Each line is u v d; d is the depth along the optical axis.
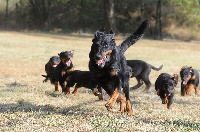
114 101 8.38
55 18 51.12
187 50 35.75
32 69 18.83
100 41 7.93
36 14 51.22
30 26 51.06
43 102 10.89
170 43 41.94
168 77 11.18
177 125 8.19
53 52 27.50
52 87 14.01
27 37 40.34
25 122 8.06
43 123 8.01
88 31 49.75
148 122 8.48
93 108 9.97
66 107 10.11
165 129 7.77
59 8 51.19
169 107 10.69
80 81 12.15
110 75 8.32
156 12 47.00
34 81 15.50
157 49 34.97
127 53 29.59
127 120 8.43
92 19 50.12
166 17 49.78
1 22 51.03
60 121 8.23
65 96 12.13
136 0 49.06
